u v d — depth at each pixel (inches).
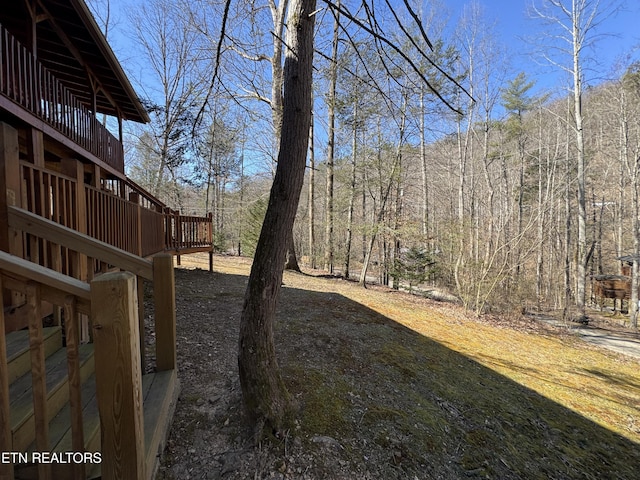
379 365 172.9
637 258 549.6
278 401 99.7
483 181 913.5
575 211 1029.8
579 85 548.4
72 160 132.3
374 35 81.8
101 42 223.8
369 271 795.4
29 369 79.1
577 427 165.3
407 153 502.6
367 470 95.9
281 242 98.2
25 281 49.8
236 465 84.7
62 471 54.7
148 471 66.4
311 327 207.8
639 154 643.5
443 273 469.7
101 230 161.0
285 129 96.3
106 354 49.3
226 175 853.8
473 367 212.2
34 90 161.2
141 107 330.3
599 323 538.9
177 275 314.5
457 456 116.0
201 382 120.7
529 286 529.3
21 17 217.5
